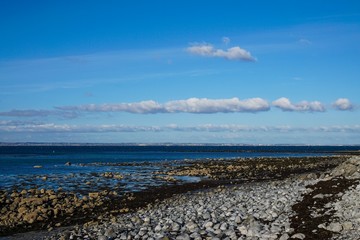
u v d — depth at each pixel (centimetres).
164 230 1966
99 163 8894
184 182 4606
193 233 1825
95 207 2970
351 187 2306
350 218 1734
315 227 1702
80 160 10594
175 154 16138
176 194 3575
